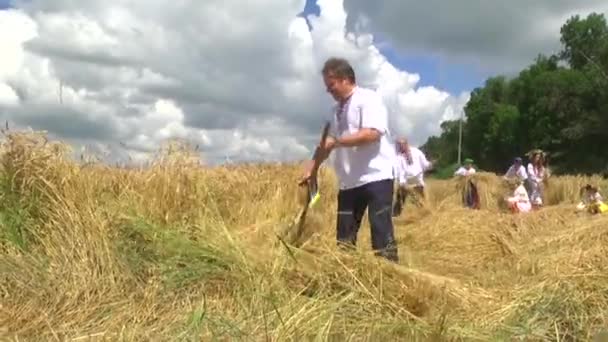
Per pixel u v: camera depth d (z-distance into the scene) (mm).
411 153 12508
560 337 4219
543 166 18000
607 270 5078
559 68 65750
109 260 4887
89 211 5293
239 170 10117
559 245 7094
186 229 5543
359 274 4777
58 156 5703
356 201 6031
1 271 4719
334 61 5941
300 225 5895
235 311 4328
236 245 5047
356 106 5922
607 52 60906
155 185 6375
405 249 6602
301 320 4090
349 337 3988
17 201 5430
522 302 4617
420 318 4422
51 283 4676
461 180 16875
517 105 69812
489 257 6918
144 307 4410
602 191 17703
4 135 5715
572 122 60250
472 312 4543
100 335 3971
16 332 4035
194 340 3807
